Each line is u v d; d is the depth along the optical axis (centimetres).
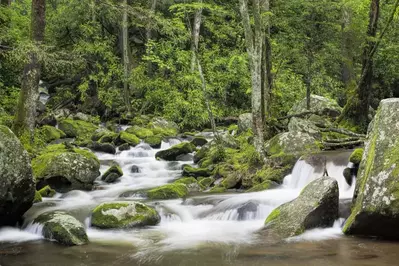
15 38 1759
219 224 800
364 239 652
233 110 2361
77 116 2142
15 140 753
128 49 2597
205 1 1808
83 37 2420
